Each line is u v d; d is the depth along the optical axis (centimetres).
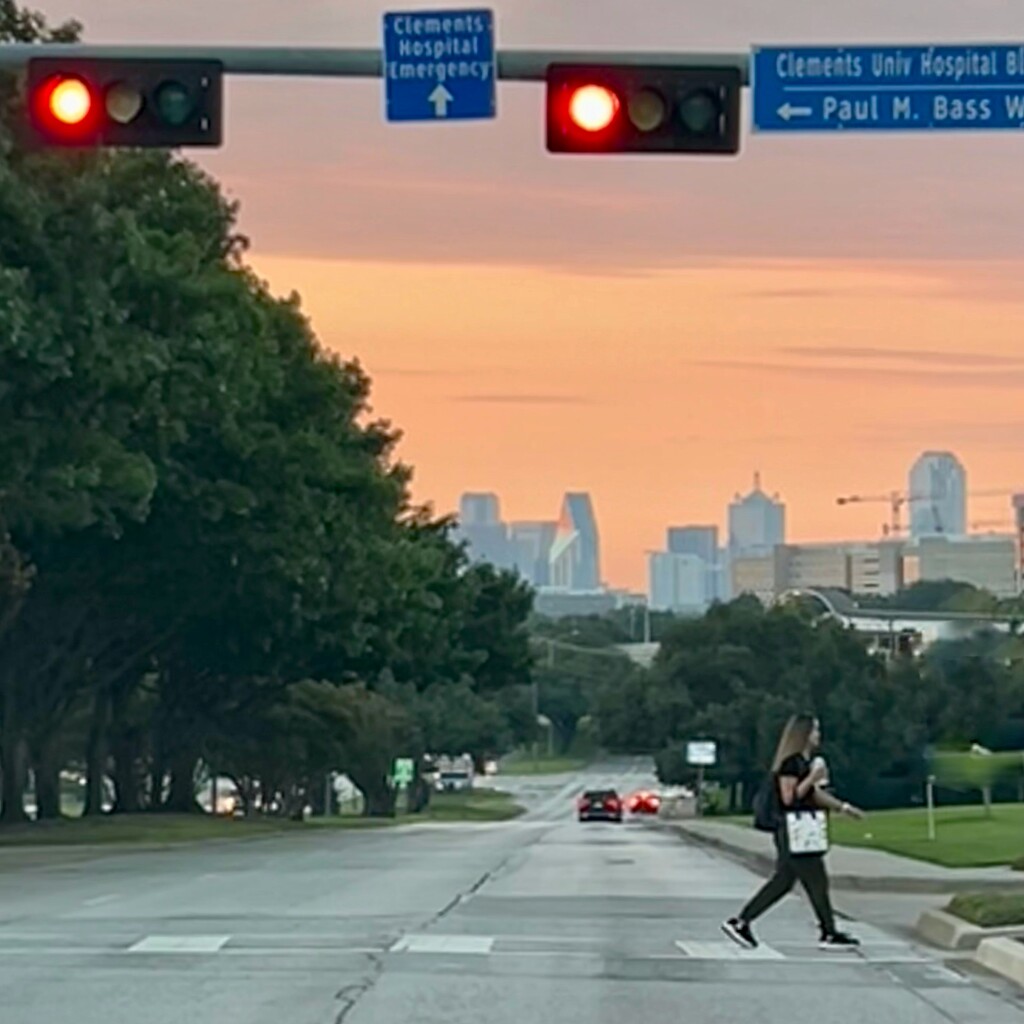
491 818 10931
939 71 1986
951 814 5769
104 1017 1480
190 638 6475
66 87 1917
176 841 5241
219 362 4722
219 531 5375
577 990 1659
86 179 3834
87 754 7500
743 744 9419
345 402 6109
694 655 9656
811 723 2028
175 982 1688
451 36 1941
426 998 1595
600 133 1933
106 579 5484
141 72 1928
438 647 7550
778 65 1966
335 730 9175
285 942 2031
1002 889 2762
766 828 2033
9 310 3625
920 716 8406
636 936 2130
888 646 9806
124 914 2403
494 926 2236
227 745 8856
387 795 10862
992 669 8288
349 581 6128
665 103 1941
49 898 2716
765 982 1738
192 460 5234
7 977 1722
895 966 1877
